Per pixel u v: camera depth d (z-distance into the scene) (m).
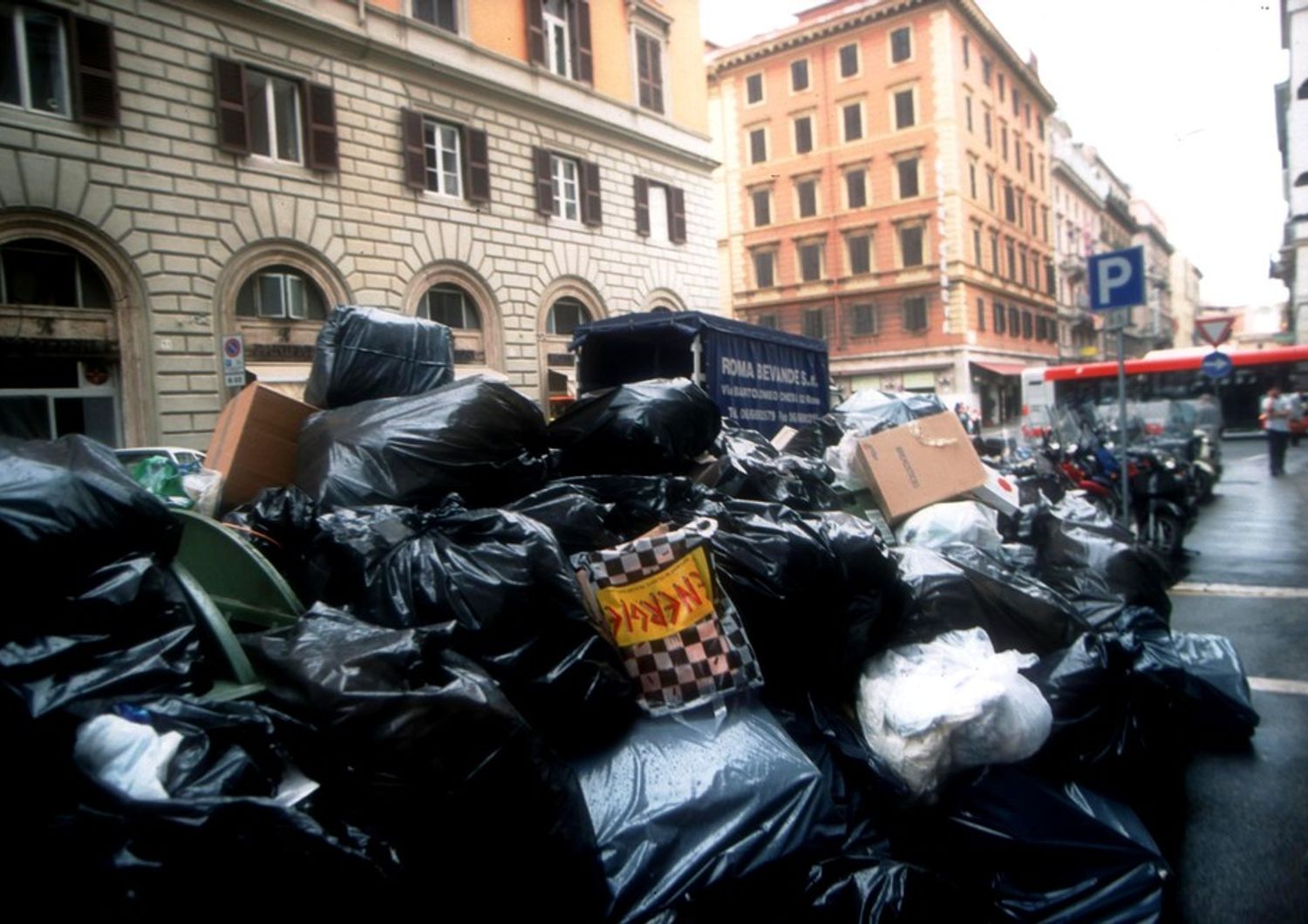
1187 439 12.68
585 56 19.16
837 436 6.15
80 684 1.64
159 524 2.02
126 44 12.09
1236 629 5.71
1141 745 3.25
